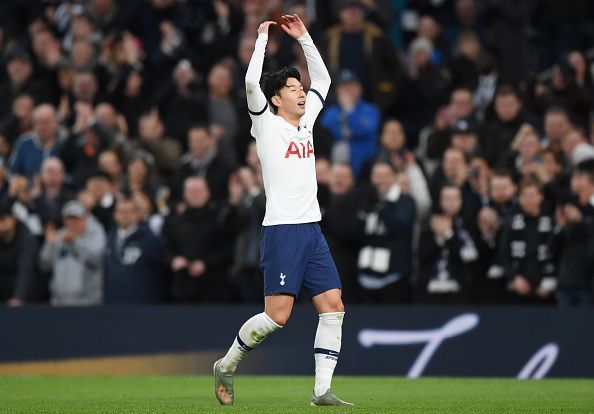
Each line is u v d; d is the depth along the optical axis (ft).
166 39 216.33
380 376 144.36
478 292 149.59
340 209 155.53
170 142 185.98
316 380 91.25
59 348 152.05
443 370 143.13
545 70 216.95
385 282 152.15
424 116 204.54
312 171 91.15
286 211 89.51
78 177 187.11
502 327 141.90
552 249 144.87
